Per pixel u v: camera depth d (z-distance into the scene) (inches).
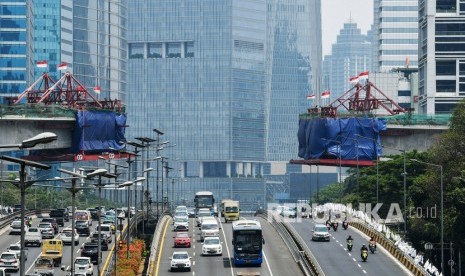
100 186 6786.4
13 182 4138.8
